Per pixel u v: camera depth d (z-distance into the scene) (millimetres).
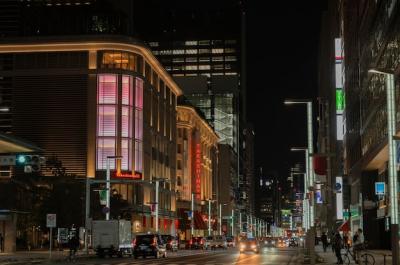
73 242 50000
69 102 93000
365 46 76188
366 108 76125
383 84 61281
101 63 93750
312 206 44594
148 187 102562
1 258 50781
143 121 99188
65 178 76688
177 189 134875
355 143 90375
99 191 76812
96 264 44219
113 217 82000
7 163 43562
